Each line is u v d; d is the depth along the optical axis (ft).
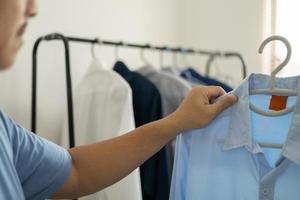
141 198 3.74
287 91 2.62
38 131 4.81
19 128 2.54
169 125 2.75
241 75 6.48
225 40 6.66
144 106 4.10
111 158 2.75
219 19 6.72
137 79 4.27
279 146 2.70
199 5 6.97
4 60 1.74
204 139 2.82
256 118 2.77
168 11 6.87
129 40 6.09
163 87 4.52
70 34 5.18
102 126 3.97
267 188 2.61
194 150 2.81
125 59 6.05
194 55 7.16
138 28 6.26
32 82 4.32
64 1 5.11
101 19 5.62
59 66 5.06
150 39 6.50
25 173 2.48
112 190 3.56
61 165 2.61
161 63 6.17
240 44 6.45
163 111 4.34
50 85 4.96
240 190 2.71
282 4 4.74
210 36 6.86
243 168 2.72
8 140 2.38
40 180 2.53
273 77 2.66
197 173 2.81
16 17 1.69
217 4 6.73
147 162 3.85
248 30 6.32
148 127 2.81
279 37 2.54
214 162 2.80
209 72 6.73
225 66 6.77
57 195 2.72
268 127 2.74
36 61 4.40
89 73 4.33
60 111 5.07
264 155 2.63
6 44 1.70
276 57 4.46
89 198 3.74
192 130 2.81
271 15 4.84
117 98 3.88
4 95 4.49
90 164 2.75
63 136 4.77
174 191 2.88
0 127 2.34
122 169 2.76
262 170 2.64
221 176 2.78
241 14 6.42
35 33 4.78
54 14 4.99
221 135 2.79
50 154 2.58
